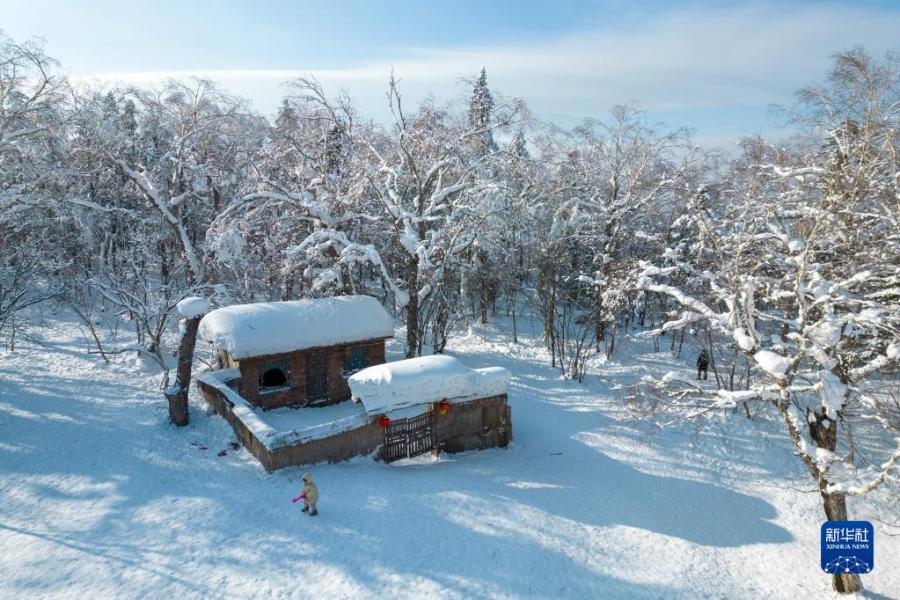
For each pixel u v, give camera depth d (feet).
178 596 35.50
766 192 65.51
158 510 44.91
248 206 92.12
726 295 56.29
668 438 73.87
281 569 38.55
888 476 43.06
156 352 77.36
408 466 58.44
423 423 60.90
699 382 93.56
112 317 107.34
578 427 75.87
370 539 42.68
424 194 89.10
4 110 74.84
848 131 53.78
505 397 66.28
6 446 54.80
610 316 88.53
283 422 66.95
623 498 56.80
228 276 101.71
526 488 55.47
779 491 63.41
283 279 102.73
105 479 49.73
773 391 49.01
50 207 79.77
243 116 105.40
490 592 38.50
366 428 57.21
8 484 48.08
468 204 86.74
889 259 54.34
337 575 38.34
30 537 40.86
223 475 51.42
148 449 55.88
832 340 46.78
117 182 109.19
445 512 47.78
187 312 60.44
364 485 50.67
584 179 114.32
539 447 67.92
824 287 51.90
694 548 49.60
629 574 43.75
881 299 53.93
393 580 38.40
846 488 44.96
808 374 49.80
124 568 37.78
